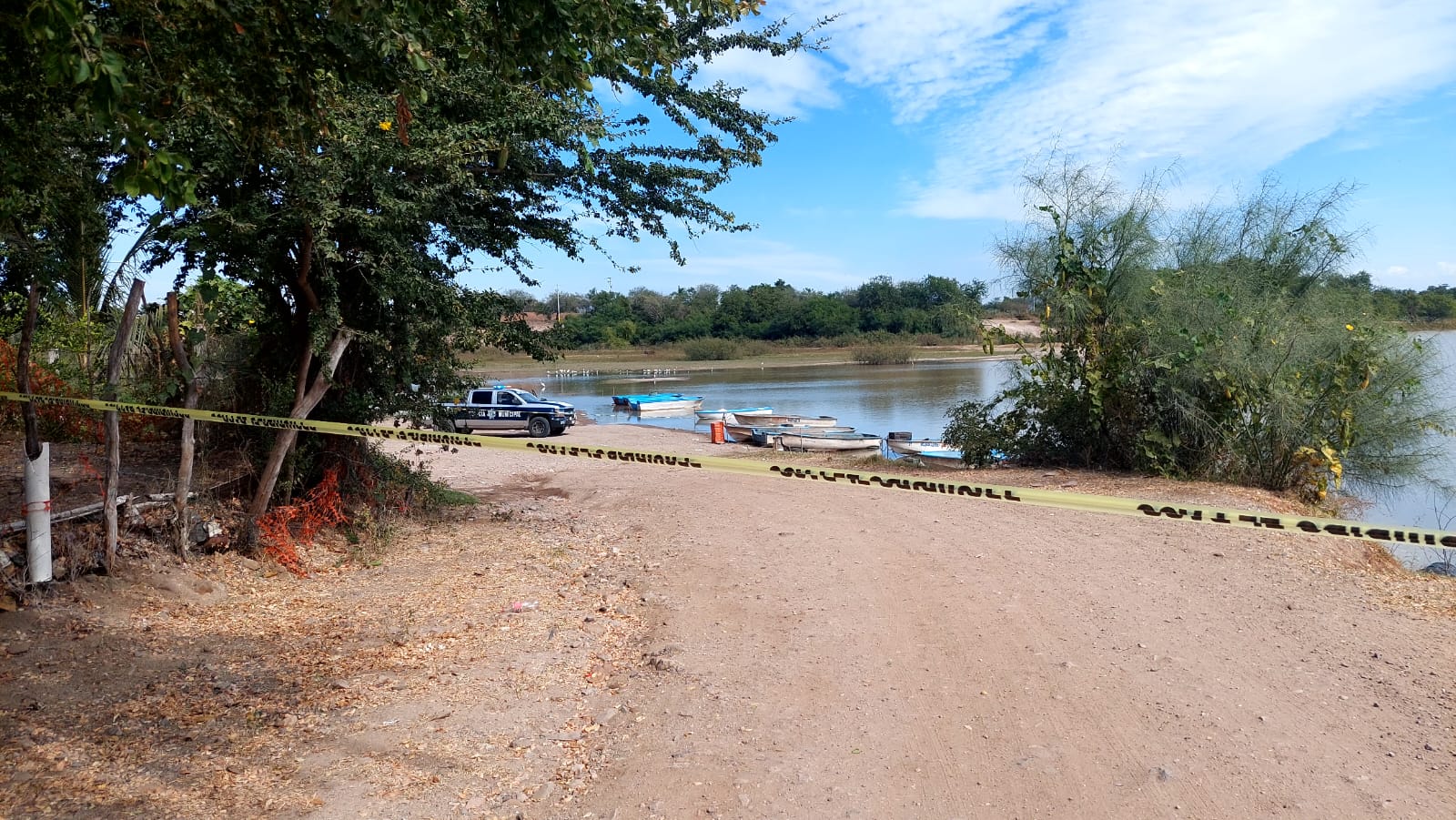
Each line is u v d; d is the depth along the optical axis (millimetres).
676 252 11516
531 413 28000
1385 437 13562
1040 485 13461
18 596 5789
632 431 29875
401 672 5504
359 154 7551
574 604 7383
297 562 7965
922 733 4738
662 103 10633
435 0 4895
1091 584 7543
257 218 7500
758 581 8055
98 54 3338
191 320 11102
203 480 8148
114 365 6578
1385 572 8492
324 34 4953
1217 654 5801
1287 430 13016
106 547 6508
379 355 9570
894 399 43062
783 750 4555
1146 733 4660
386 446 20609
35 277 6707
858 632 6445
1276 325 13375
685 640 6359
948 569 8219
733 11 5754
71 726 4375
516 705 5082
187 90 5195
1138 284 14492
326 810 3752
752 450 24078
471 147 8406
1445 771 4191
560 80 5031
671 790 4137
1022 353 16250
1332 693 5133
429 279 9250
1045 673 5516
